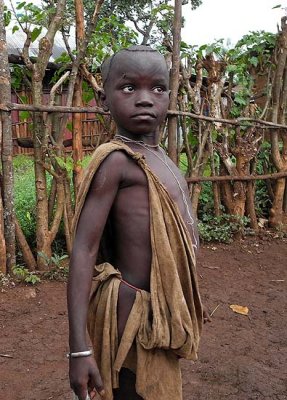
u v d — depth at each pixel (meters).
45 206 4.40
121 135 1.61
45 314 3.59
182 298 1.51
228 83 6.00
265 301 4.05
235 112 5.86
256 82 6.35
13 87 4.77
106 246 1.65
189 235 1.58
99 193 1.49
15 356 3.00
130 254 1.55
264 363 3.02
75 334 1.43
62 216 4.77
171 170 1.66
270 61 6.17
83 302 1.46
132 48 1.54
